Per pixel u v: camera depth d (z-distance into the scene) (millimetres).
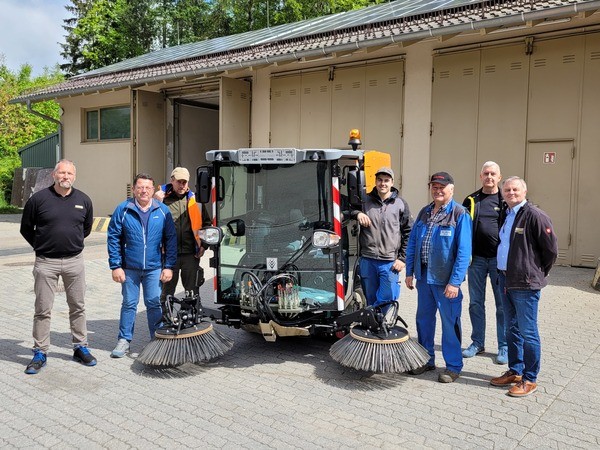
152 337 5848
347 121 13508
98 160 19609
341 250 5520
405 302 8086
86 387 5031
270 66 14102
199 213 6352
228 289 5836
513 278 4742
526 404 4598
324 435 4070
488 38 11094
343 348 5125
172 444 3945
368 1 31234
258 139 15383
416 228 5418
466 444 3922
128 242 5906
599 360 5574
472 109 11469
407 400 4711
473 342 5875
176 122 18250
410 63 12312
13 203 28062
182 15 40531
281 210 5621
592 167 10109
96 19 41031
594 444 3916
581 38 10078
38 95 19266
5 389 4977
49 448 3898
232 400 4730
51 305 5520
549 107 10516
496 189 5680
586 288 8523
